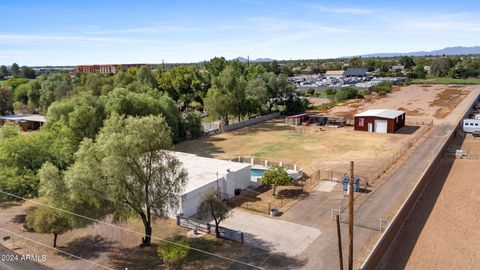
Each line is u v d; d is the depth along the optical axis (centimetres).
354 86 14912
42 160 3350
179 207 3041
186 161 4109
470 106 8494
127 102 5506
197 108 10031
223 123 7438
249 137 6431
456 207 3281
